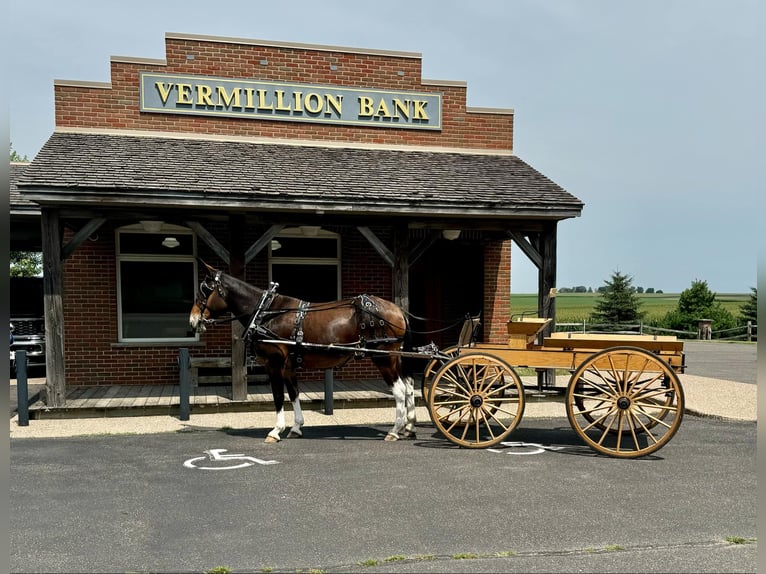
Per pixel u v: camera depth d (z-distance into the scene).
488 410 6.87
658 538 4.36
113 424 8.18
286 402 9.41
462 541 4.27
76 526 4.54
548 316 9.94
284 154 10.49
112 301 10.66
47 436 7.48
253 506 4.96
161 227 10.87
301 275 11.57
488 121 12.16
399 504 5.01
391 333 7.18
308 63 11.27
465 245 12.62
